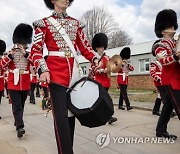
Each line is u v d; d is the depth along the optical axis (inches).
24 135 253.8
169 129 265.9
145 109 423.8
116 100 582.2
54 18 147.8
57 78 142.6
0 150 206.5
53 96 142.5
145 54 1066.1
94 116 133.3
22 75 255.3
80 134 249.0
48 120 328.8
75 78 147.1
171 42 191.0
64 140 138.3
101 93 136.3
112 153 194.7
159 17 210.4
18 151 204.1
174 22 207.5
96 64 154.6
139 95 665.6
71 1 170.9
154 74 295.1
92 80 144.6
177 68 188.1
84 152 197.5
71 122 151.8
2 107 479.8
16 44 259.3
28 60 259.1
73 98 141.2
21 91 257.8
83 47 155.4
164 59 184.2
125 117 346.9
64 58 145.1
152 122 307.7
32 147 214.7
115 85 1112.2
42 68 139.3
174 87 187.6
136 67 1097.4
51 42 145.9
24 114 379.6
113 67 189.0
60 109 139.9
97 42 279.6
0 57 350.9
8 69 259.6
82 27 154.7
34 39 145.2
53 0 149.9
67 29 147.7
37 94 693.3
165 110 228.7
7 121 328.8
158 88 298.4
